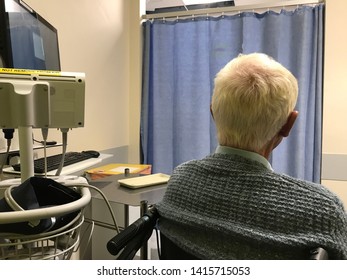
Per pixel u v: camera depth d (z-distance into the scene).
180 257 0.64
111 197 1.06
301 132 2.20
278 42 2.29
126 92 2.70
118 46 2.55
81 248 1.09
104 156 1.75
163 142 2.65
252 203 0.56
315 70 2.20
